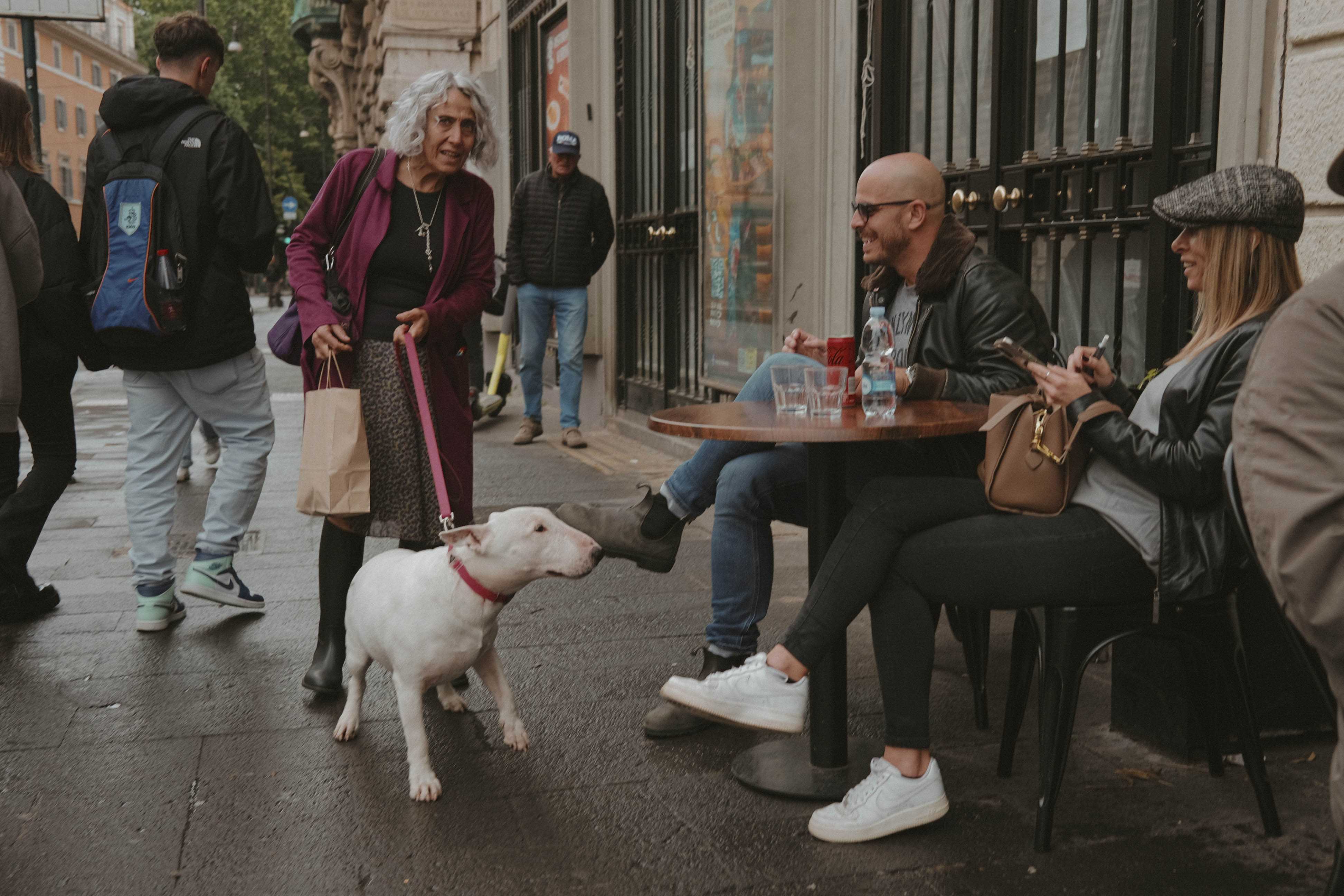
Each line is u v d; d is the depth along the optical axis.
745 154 6.84
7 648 4.35
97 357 4.66
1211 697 3.07
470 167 13.49
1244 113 3.63
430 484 3.70
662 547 3.63
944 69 5.45
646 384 9.33
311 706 3.74
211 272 4.37
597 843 2.81
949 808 2.93
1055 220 4.71
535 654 4.23
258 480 4.68
